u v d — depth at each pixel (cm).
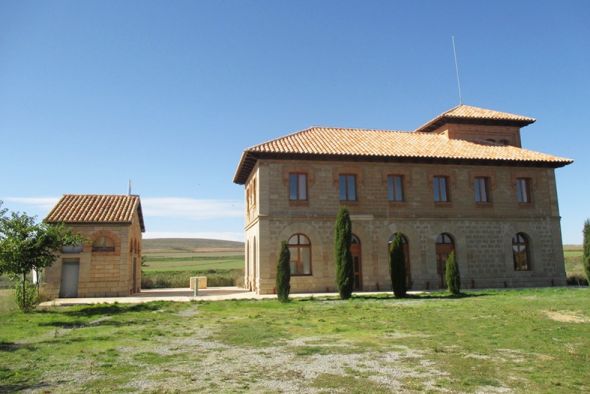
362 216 2783
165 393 723
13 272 1811
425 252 2839
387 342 1126
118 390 741
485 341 1123
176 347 1091
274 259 2620
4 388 757
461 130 3391
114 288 2636
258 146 2731
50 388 754
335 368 875
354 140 3055
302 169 2739
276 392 726
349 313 1677
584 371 841
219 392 728
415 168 2914
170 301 2227
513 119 3397
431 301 2048
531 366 878
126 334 1280
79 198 2970
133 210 2869
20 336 1260
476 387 748
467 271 2881
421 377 808
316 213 2714
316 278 2661
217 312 1783
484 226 2959
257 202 2727
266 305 1998
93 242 2656
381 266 2767
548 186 3128
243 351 1038
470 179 2989
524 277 2967
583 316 1498
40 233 1877
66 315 1747
